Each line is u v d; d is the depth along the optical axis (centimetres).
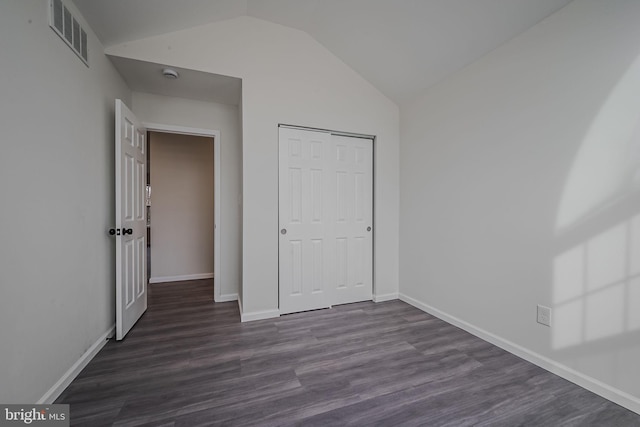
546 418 134
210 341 213
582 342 158
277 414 136
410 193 303
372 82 301
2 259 112
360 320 257
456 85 243
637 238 138
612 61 145
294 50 269
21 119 123
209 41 240
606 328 149
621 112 142
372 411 138
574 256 162
